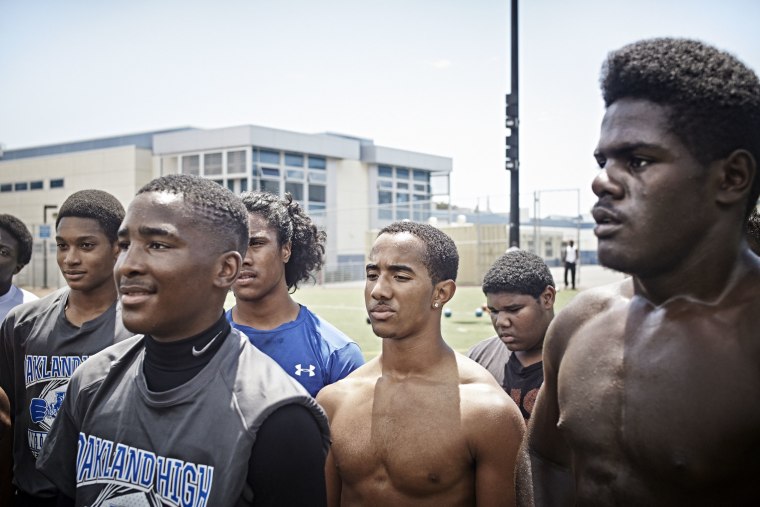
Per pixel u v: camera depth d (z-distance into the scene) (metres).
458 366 2.25
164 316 1.58
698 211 1.19
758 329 1.18
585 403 1.36
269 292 3.05
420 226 2.32
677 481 1.21
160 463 1.58
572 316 1.50
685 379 1.21
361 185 41.38
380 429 2.16
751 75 1.21
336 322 13.21
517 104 11.48
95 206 2.75
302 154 38.38
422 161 44.16
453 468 2.08
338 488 2.27
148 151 38.88
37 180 40.81
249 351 1.74
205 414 1.58
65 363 2.74
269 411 1.55
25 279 33.34
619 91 1.26
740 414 1.15
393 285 2.19
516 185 11.54
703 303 1.25
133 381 1.73
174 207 1.60
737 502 1.20
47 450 1.89
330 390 2.37
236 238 1.73
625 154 1.22
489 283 3.04
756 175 1.21
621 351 1.32
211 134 36.91
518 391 3.05
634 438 1.25
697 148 1.17
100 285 2.79
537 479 1.65
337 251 38.50
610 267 1.25
